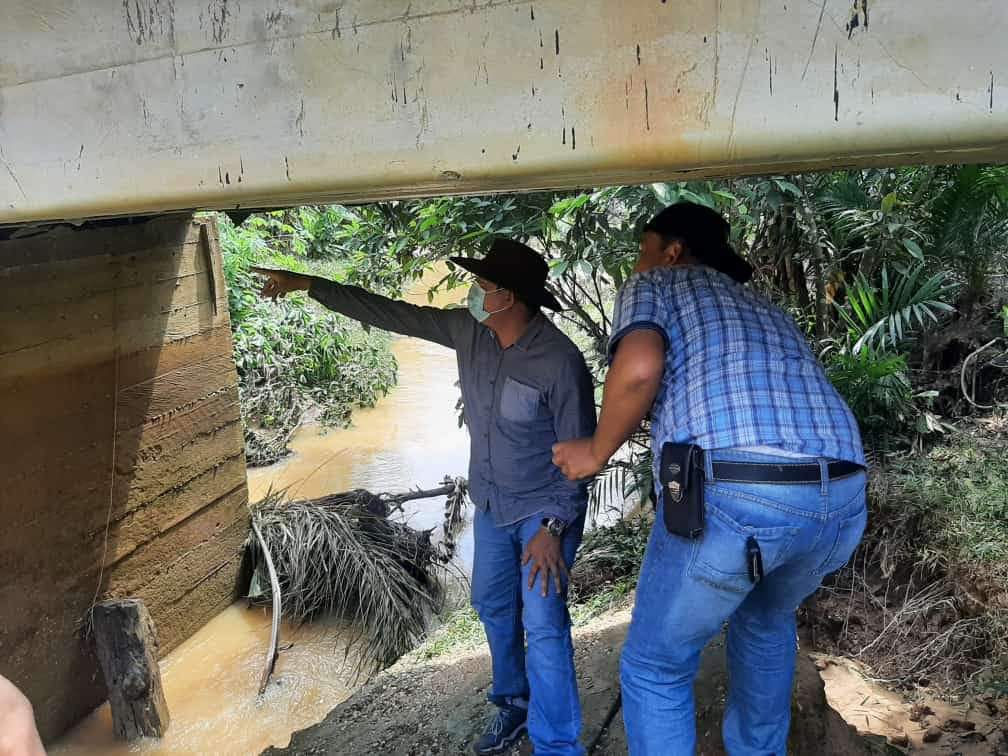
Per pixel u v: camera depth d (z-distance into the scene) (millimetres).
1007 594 3332
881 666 3535
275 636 4820
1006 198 4047
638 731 2031
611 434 1908
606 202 3584
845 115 1032
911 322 4656
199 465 5059
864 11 996
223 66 1375
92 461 4215
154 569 4723
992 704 3059
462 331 2650
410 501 6938
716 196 3475
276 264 9922
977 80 967
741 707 2279
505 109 1211
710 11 1071
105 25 1437
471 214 3867
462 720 3246
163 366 4699
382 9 1249
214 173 1427
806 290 4727
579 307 4691
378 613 4988
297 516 5586
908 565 3789
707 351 1875
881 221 4172
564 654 2516
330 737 3395
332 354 9719
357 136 1311
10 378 3742
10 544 3801
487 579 2697
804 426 1788
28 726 776
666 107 1120
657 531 1982
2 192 1590
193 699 4484
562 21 1152
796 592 2008
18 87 1526
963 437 4285
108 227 4227
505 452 2516
